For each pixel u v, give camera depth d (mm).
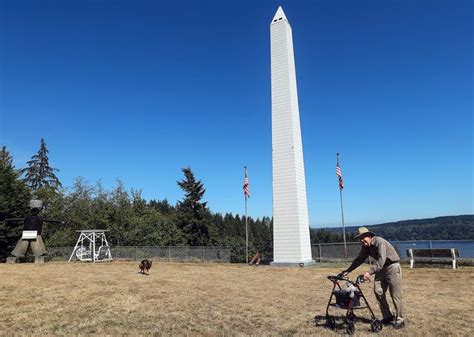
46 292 10289
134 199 50281
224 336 6145
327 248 24109
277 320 7137
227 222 83250
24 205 31672
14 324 6863
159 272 16344
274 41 23438
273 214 21797
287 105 22328
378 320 6309
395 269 6453
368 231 6586
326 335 6078
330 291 10680
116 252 30188
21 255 23094
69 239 40531
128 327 6691
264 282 12781
